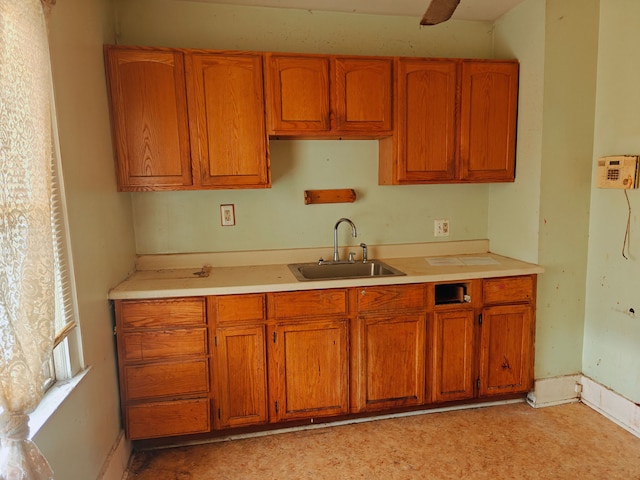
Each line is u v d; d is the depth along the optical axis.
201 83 2.19
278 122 2.27
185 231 2.55
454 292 2.51
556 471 1.97
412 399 2.37
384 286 2.26
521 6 2.48
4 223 1.00
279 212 2.65
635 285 2.25
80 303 1.66
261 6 2.46
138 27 2.36
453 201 2.86
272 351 2.19
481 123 2.52
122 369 2.05
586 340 2.57
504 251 2.76
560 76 2.37
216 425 2.17
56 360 1.53
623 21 2.25
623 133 2.28
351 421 2.40
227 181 2.27
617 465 2.01
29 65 1.13
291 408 2.24
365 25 2.60
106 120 2.07
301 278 2.27
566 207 2.48
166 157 2.20
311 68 2.28
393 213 2.79
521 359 2.48
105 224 2.01
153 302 2.04
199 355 2.11
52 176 1.51
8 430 1.02
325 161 2.67
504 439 2.22
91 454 1.68
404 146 2.44
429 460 2.06
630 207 2.26
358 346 2.27
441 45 2.70
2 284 0.99
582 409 2.52
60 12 1.59
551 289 2.51
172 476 1.98
